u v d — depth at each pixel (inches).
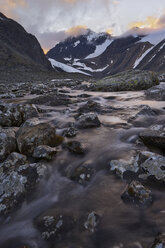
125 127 214.5
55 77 2313.0
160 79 845.2
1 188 109.7
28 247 79.0
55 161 145.3
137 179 111.3
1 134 159.0
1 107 256.5
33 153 150.8
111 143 171.8
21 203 104.3
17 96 523.8
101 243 76.0
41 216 94.3
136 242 73.2
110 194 103.4
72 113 309.4
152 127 162.9
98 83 631.2
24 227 89.4
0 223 93.4
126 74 660.7
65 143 174.6
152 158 116.7
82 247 75.7
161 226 78.2
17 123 246.7
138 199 92.7
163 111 274.8
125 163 124.2
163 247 63.1
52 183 121.2
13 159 136.2
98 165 133.7
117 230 80.1
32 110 275.0
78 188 114.7
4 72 2396.7
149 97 404.8
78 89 714.2
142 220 83.4
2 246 81.2
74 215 91.0
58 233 83.1
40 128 172.4
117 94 502.9
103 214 89.3
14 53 3855.8
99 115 282.0
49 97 423.2
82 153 154.1
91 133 201.3
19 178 116.5
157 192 99.0
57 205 101.4
